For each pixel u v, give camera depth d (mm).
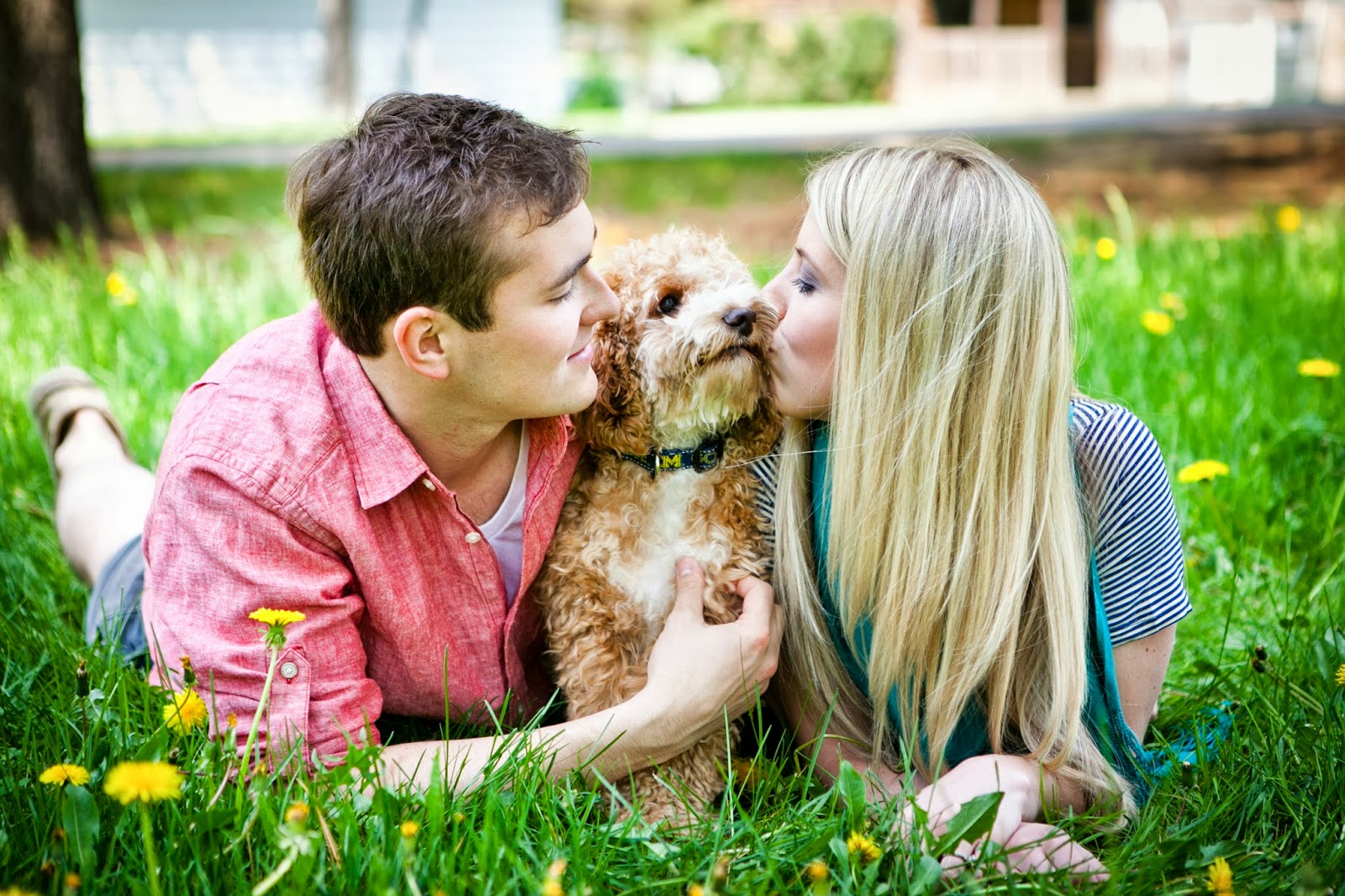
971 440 2291
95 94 22172
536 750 2150
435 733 2566
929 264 2279
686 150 16281
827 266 2430
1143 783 2357
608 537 2492
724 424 2609
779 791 2311
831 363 2449
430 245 2080
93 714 2270
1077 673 2273
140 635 2773
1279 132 15734
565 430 2475
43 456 3869
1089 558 2381
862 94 30469
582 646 2480
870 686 2398
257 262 6137
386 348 2229
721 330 2463
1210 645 2910
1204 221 9164
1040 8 29875
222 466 2191
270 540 2199
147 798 1683
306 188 2254
